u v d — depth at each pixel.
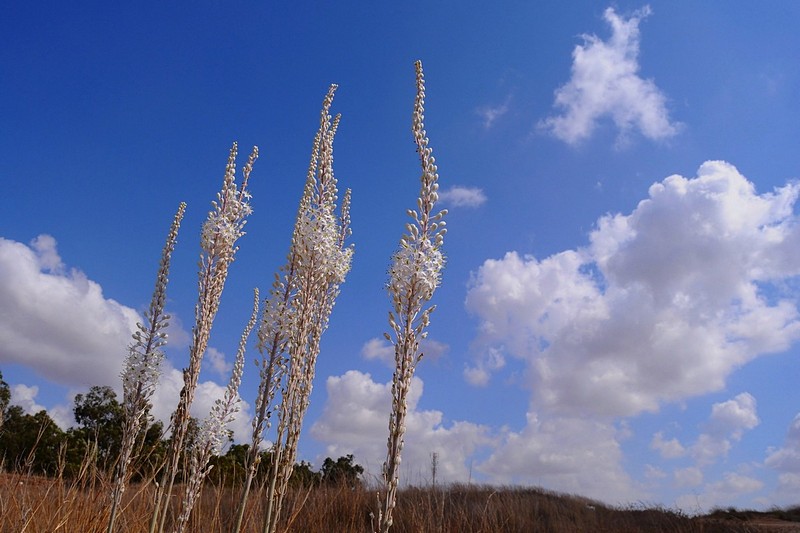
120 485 4.64
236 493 6.78
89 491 5.27
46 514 4.93
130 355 4.83
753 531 13.16
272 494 3.87
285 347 4.38
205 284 4.68
